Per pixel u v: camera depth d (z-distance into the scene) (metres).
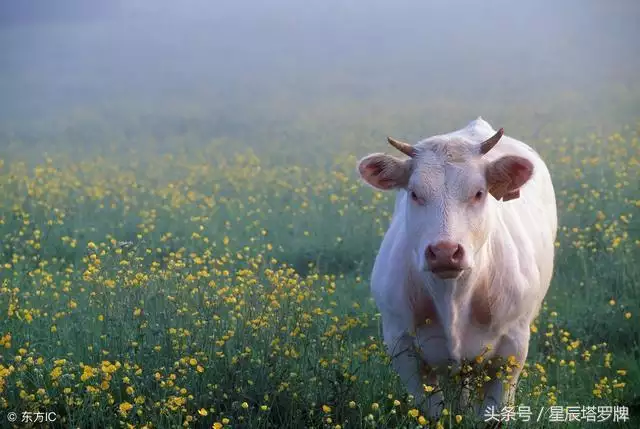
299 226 12.71
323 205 13.73
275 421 6.84
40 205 14.01
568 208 12.54
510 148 7.90
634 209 12.44
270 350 7.46
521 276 6.83
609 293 9.86
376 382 7.27
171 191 15.02
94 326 8.23
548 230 7.84
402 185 6.49
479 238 6.31
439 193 6.23
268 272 8.36
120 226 12.54
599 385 7.26
